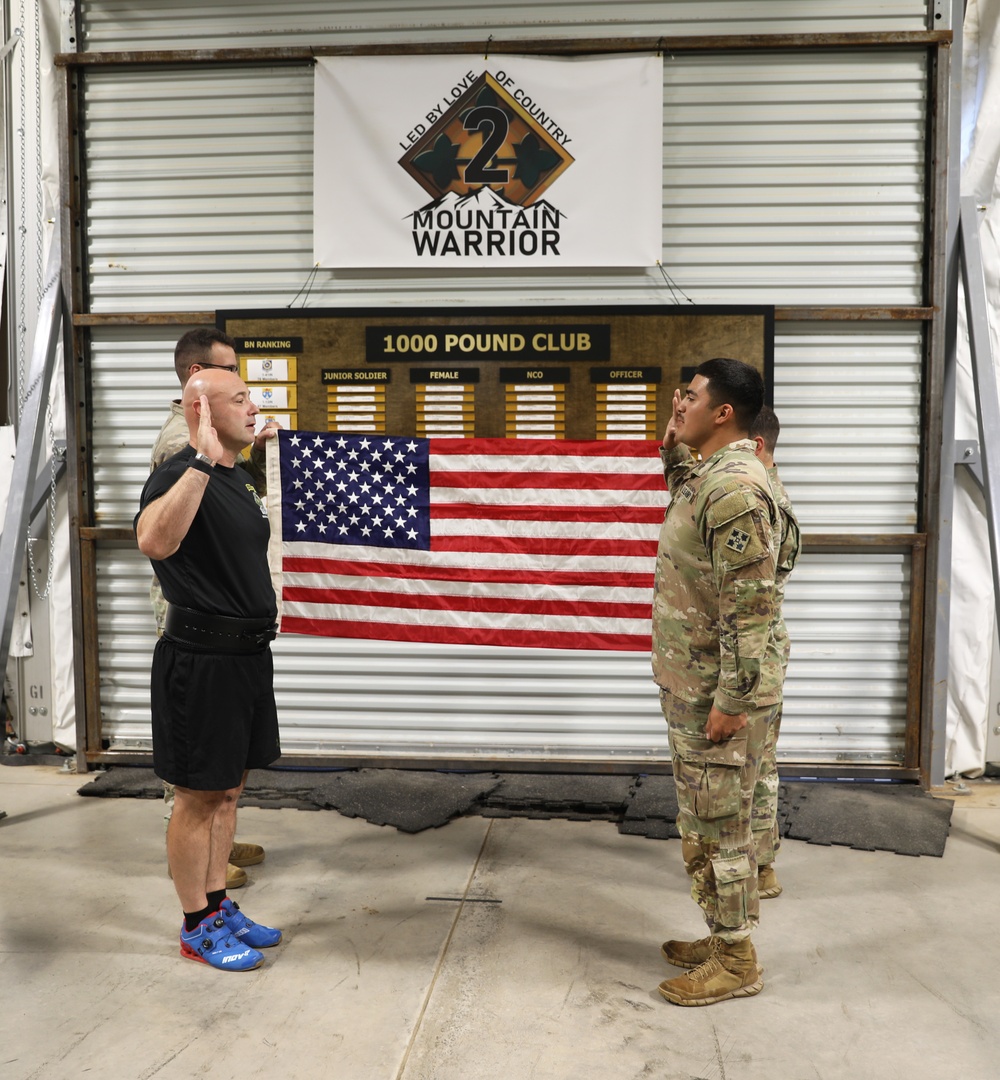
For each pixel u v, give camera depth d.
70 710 4.99
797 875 3.71
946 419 4.62
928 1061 2.55
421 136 4.55
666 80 4.51
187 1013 2.76
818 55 4.48
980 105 4.59
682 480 3.12
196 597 2.91
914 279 4.56
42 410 4.65
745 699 2.62
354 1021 2.72
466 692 4.78
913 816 4.24
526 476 4.52
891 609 4.67
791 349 4.59
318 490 4.57
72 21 4.68
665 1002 2.82
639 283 4.59
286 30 4.62
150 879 3.66
